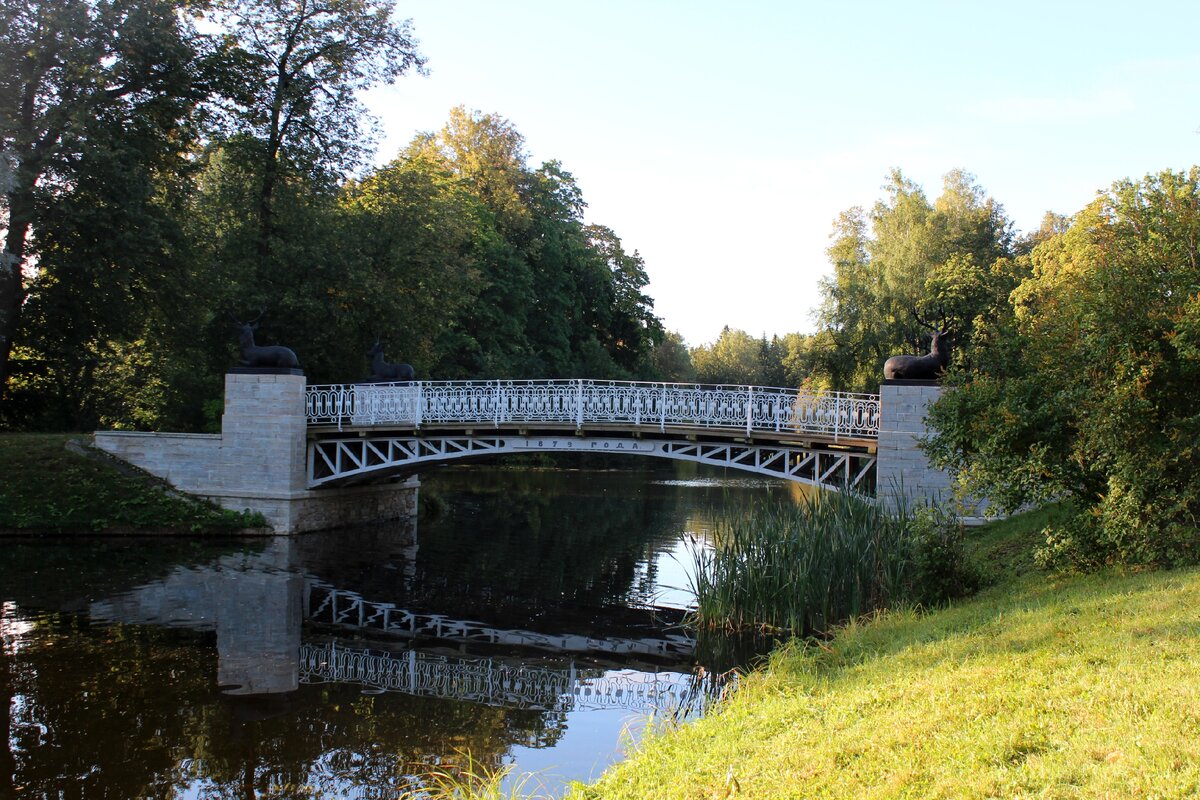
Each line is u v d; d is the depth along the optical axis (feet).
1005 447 39.75
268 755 32.73
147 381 115.14
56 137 83.87
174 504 80.84
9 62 80.79
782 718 25.43
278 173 101.14
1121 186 42.60
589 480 161.27
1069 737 18.81
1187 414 36.19
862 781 18.86
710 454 73.05
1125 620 27.50
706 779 21.31
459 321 152.76
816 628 47.57
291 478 82.48
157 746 33.50
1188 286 36.19
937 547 42.96
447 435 81.30
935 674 26.11
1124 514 35.47
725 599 50.16
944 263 125.80
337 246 99.60
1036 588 38.17
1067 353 39.34
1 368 85.15
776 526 51.80
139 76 87.51
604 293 195.62
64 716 36.35
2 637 47.73
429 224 109.40
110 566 67.00
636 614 58.18
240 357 101.60
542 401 77.25
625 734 32.17
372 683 42.29
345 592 62.64
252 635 50.37
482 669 45.16
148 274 88.84
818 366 145.48
